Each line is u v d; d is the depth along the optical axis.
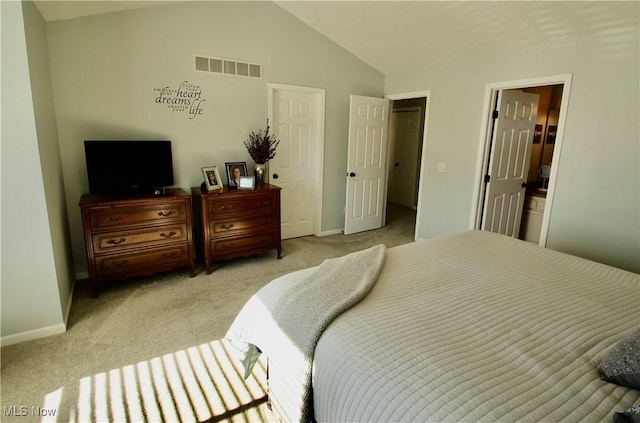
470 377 1.03
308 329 1.34
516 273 1.87
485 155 3.76
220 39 3.56
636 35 2.56
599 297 1.61
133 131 3.26
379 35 3.89
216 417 1.71
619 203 2.78
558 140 3.10
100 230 2.82
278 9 3.85
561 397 0.97
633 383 0.98
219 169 3.78
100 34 2.98
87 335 2.37
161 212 3.05
